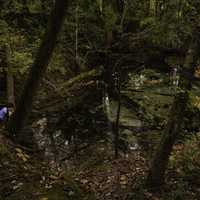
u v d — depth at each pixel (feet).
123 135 34.76
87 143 33.55
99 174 27.81
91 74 44.01
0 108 34.65
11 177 23.49
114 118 37.65
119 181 26.18
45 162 29.04
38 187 23.32
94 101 41.22
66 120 37.17
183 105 23.08
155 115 37.78
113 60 45.55
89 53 47.52
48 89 41.47
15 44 35.91
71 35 45.01
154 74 45.88
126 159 30.45
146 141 33.81
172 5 34.60
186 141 32.40
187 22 29.04
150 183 24.41
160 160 24.00
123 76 44.37
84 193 24.23
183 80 22.88
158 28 37.01
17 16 40.29
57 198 22.47
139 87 43.45
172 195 23.52
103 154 31.63
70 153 31.71
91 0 42.68
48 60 25.73
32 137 33.22
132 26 45.47
